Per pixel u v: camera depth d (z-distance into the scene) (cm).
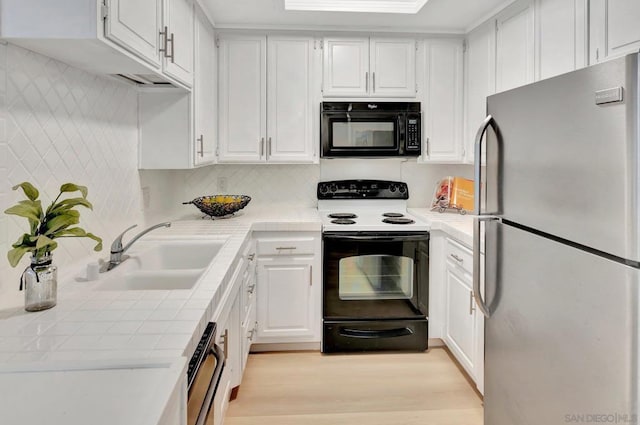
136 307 117
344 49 291
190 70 217
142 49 149
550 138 120
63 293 129
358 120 288
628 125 93
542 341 127
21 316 110
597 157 103
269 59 288
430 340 287
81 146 164
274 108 290
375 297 274
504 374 150
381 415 212
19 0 115
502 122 147
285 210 322
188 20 213
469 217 287
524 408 138
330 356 273
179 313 113
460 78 299
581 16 183
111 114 191
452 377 248
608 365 101
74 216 118
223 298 147
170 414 75
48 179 142
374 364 263
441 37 296
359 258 272
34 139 135
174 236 221
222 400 161
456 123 301
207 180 323
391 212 325
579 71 108
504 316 149
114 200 194
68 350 90
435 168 333
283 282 272
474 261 160
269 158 291
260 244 270
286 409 216
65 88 151
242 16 265
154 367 84
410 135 291
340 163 330
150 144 224
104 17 119
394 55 293
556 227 119
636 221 93
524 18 227
